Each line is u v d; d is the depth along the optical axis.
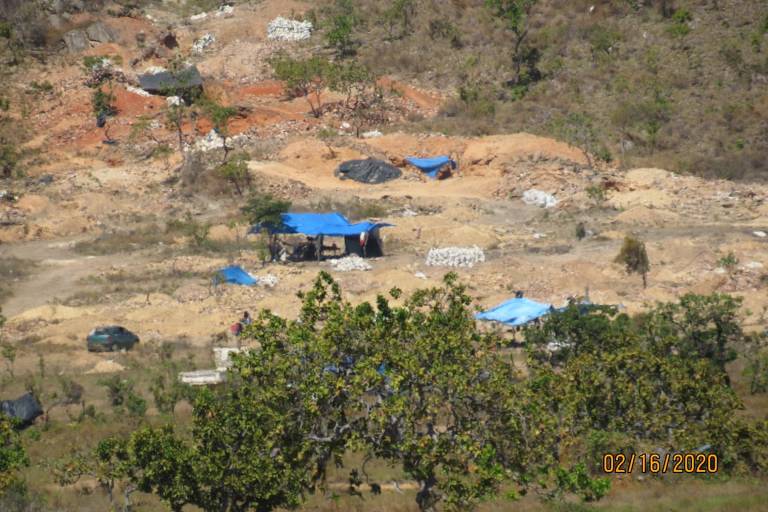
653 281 97.38
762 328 82.12
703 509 42.78
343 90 162.75
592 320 66.50
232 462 37.94
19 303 99.00
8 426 45.19
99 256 117.06
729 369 72.50
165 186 138.88
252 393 39.31
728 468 48.72
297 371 38.72
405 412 37.38
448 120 161.12
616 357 49.88
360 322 39.03
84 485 51.34
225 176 136.75
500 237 118.25
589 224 121.12
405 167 147.62
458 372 37.75
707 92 163.12
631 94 164.62
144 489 39.75
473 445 37.03
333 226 110.81
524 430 38.97
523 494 39.88
